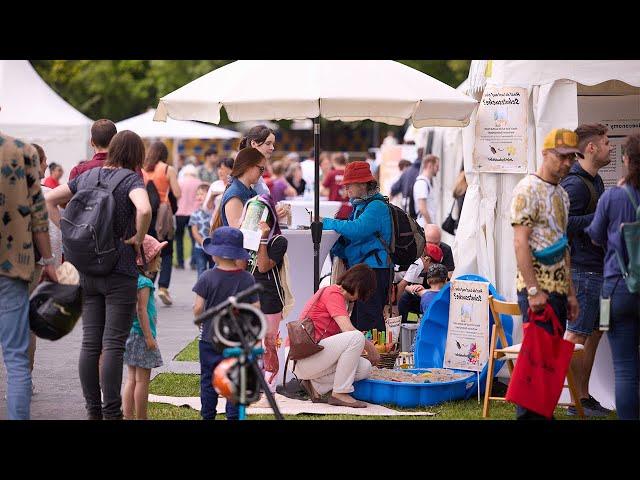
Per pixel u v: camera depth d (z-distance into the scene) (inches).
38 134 1667.1
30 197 532.7
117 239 561.9
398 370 722.8
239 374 452.4
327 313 688.4
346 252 754.8
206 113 709.3
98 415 582.6
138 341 599.2
